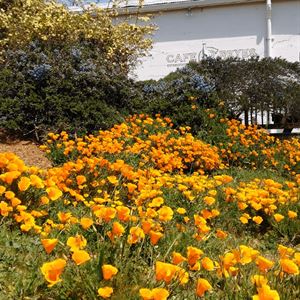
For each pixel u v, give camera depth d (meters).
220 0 16.55
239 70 13.06
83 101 8.88
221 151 9.02
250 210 4.95
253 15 16.56
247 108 13.06
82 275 2.38
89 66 9.12
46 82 8.78
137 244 3.03
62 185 4.07
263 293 1.88
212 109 10.43
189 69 12.57
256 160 9.31
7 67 9.07
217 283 2.79
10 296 2.40
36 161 7.60
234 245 4.01
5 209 2.98
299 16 16.38
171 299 2.41
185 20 17.00
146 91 11.15
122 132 7.82
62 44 9.52
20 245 3.02
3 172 3.60
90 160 4.75
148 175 5.22
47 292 2.46
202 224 3.04
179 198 4.83
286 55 16.48
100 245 2.79
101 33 11.20
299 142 11.21
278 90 13.06
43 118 8.67
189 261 2.34
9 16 11.29
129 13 15.88
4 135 8.62
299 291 2.63
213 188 5.41
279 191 5.05
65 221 3.14
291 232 4.61
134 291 2.29
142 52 13.73
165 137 8.04
